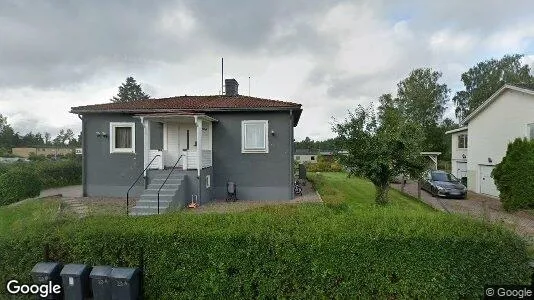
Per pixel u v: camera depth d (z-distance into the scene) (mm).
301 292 4520
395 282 4496
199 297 4664
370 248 4465
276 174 14547
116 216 5773
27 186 13133
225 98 17562
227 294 4633
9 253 5074
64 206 11602
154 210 11312
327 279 4504
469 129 24750
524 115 18156
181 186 12641
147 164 13789
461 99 50969
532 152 13797
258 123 14641
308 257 4500
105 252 4848
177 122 15148
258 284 4570
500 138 20484
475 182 23703
